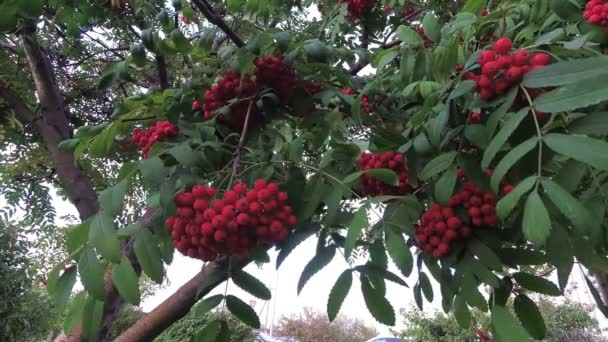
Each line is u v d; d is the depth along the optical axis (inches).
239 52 67.2
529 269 67.7
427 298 61.6
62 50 164.6
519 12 64.8
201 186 51.7
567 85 37.7
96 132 74.5
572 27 58.4
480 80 45.9
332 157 66.8
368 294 49.6
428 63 66.2
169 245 55.9
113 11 114.2
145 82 150.6
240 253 54.7
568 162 41.8
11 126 166.7
